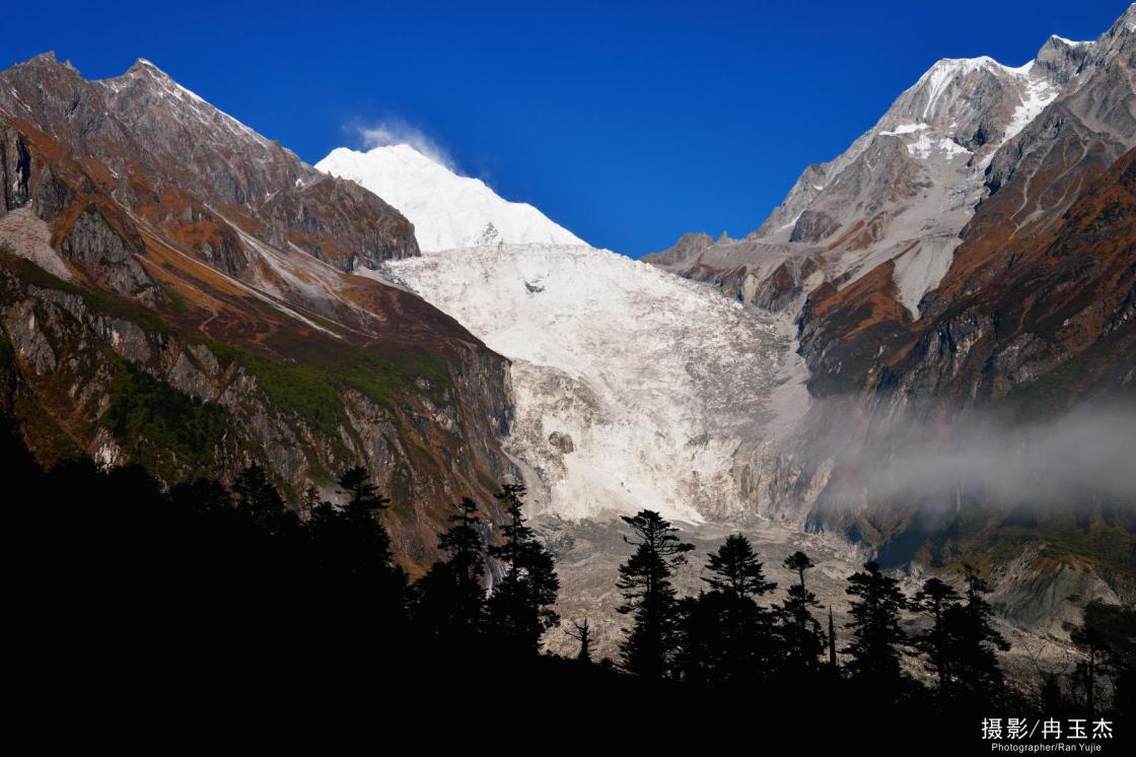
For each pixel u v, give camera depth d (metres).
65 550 73.06
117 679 54.97
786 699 67.69
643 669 69.19
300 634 66.75
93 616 62.56
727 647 68.69
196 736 51.19
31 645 56.59
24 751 46.53
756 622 71.06
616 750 58.94
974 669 71.12
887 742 64.69
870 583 72.44
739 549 71.12
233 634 64.44
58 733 48.66
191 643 61.75
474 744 56.78
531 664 70.94
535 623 72.56
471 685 64.75
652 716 64.50
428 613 73.19
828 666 71.81
